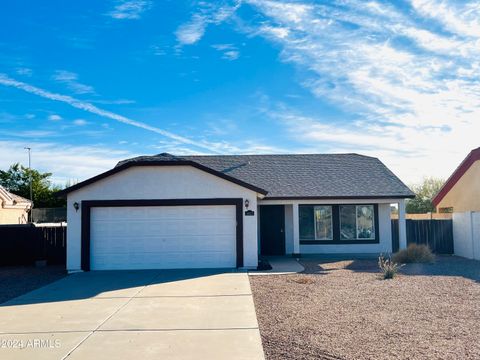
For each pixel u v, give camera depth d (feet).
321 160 80.23
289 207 70.79
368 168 76.33
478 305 32.04
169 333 25.79
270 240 70.64
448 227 70.38
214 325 27.40
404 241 65.98
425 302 33.27
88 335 25.55
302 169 75.77
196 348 23.04
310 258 64.75
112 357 21.80
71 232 51.98
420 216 110.32
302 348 22.86
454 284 40.70
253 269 52.03
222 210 53.01
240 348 22.98
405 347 22.66
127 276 47.06
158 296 36.45
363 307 31.89
